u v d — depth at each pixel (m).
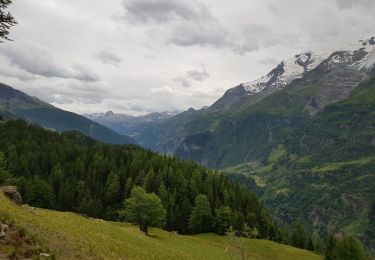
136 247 57.16
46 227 43.09
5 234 33.16
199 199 146.50
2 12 34.41
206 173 194.88
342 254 113.12
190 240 110.06
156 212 112.62
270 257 110.69
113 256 43.06
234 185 187.75
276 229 163.88
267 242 123.81
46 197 163.38
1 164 132.00
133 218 111.88
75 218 65.81
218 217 145.50
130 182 172.88
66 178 182.38
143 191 114.44
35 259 30.58
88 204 161.50
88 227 58.97
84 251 39.59
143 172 178.62
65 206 168.25
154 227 123.31
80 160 199.12
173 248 80.75
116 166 194.38
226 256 94.69
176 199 166.00
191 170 193.25
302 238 161.50
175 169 191.00
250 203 174.12
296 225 165.00
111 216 161.62
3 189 60.50
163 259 56.00
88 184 179.75
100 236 53.34
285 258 112.81
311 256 118.69
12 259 29.69
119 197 176.00
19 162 193.12
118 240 57.06
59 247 37.12
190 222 146.00
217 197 166.12
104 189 177.38
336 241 122.81
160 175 174.62
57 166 189.88
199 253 88.00
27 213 49.62
